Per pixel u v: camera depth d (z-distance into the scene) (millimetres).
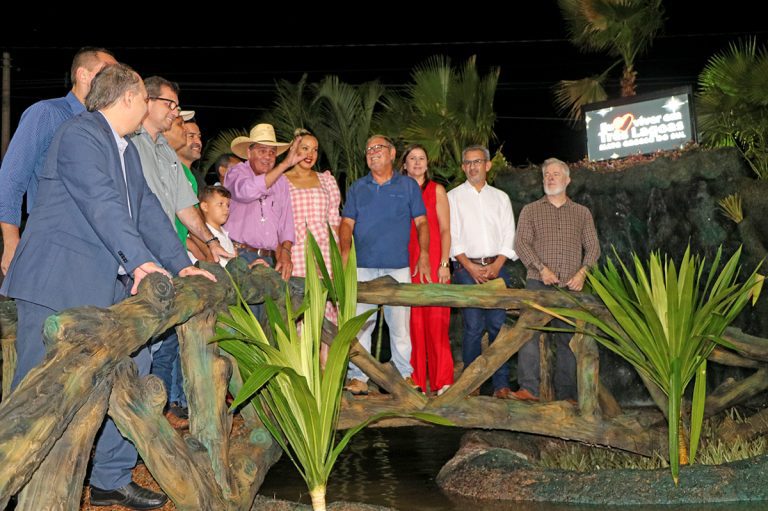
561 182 6629
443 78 13039
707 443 6043
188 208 4785
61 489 2480
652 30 12758
